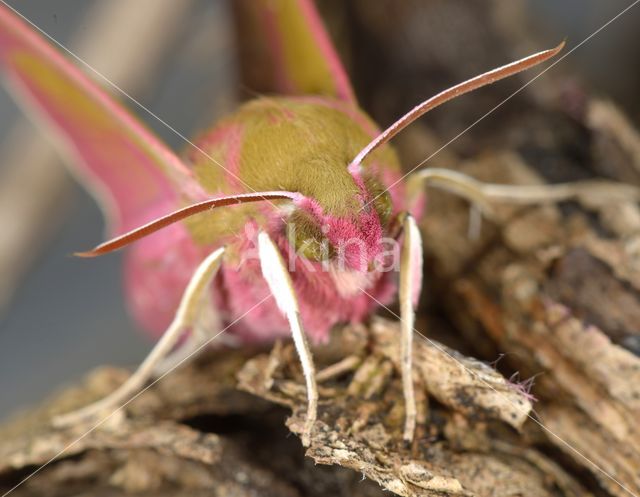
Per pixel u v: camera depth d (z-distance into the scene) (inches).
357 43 5.1
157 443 4.2
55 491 4.3
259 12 4.5
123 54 5.8
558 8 5.9
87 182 4.7
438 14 5.1
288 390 4.1
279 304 4.0
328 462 4.0
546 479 4.1
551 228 4.5
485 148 4.8
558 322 4.3
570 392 4.2
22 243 5.7
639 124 5.1
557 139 4.8
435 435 4.1
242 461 4.2
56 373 5.7
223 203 3.9
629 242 4.4
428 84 5.0
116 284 6.1
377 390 4.1
